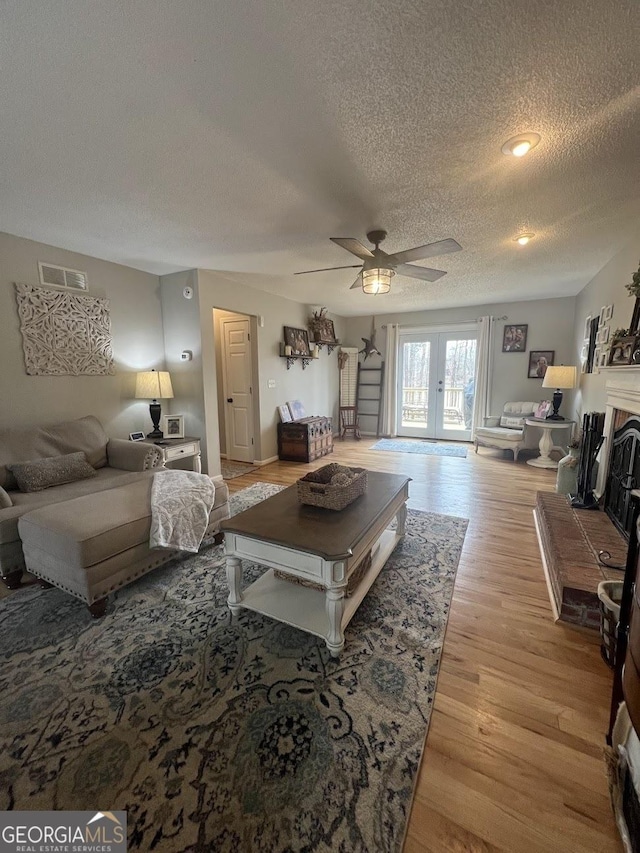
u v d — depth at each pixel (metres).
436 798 1.09
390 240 3.00
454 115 1.55
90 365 3.48
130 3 1.07
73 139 1.71
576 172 2.00
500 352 5.98
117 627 1.85
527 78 1.35
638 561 1.05
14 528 2.18
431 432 6.88
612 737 1.18
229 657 1.64
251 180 2.07
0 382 2.86
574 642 1.72
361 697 1.43
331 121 1.59
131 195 2.24
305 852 0.97
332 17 1.11
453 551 2.60
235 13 1.10
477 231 2.84
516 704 1.40
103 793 1.11
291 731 1.29
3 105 1.47
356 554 1.67
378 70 1.31
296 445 5.30
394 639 1.75
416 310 6.57
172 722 1.33
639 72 1.31
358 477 2.16
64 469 2.83
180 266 3.80
